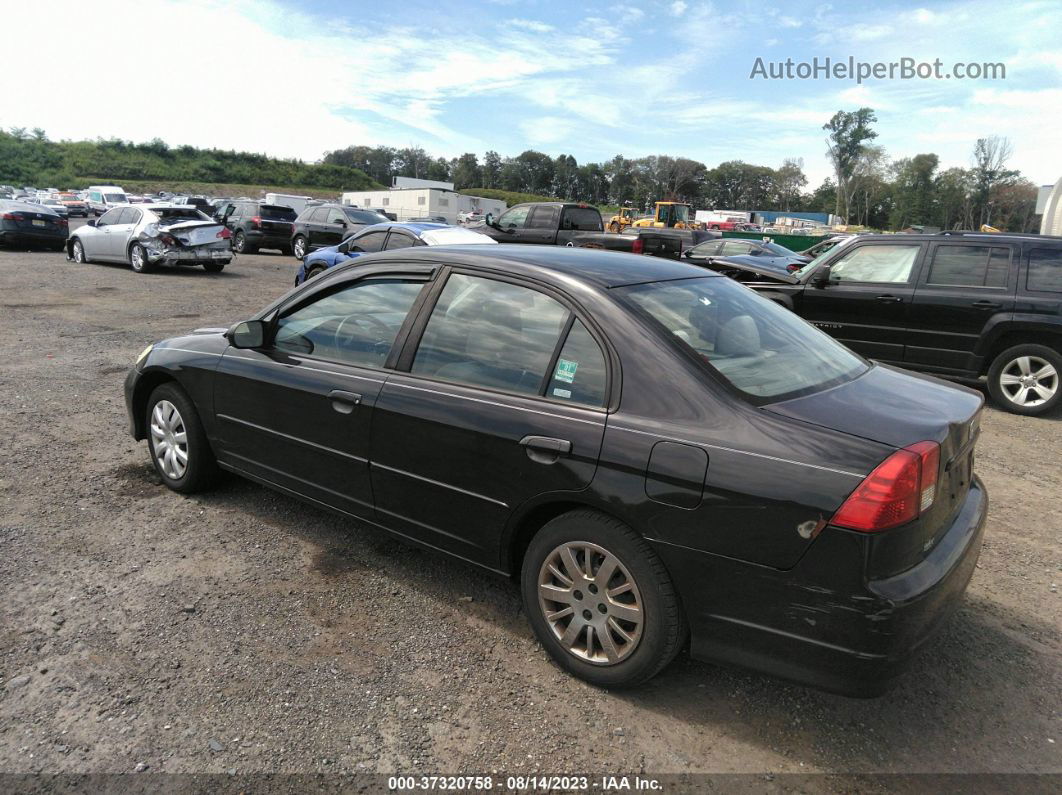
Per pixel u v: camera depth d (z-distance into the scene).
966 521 2.63
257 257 22.70
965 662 2.93
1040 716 2.61
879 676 2.16
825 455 2.20
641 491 2.41
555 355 2.75
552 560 2.72
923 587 2.19
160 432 4.32
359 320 3.42
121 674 2.66
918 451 2.20
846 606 2.14
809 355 2.97
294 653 2.83
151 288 13.68
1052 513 4.55
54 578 3.30
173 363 4.12
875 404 2.56
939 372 7.43
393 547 3.73
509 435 2.71
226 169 104.50
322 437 3.38
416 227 11.23
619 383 2.56
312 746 2.35
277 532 3.85
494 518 2.83
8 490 4.24
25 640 2.83
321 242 19.69
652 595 2.46
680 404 2.44
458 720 2.50
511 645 2.94
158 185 91.44
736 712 2.60
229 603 3.16
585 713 2.56
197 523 3.92
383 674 2.73
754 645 2.31
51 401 6.09
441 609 3.18
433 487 2.99
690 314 2.84
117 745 2.32
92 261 17.78
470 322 3.03
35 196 60.31
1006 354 7.08
